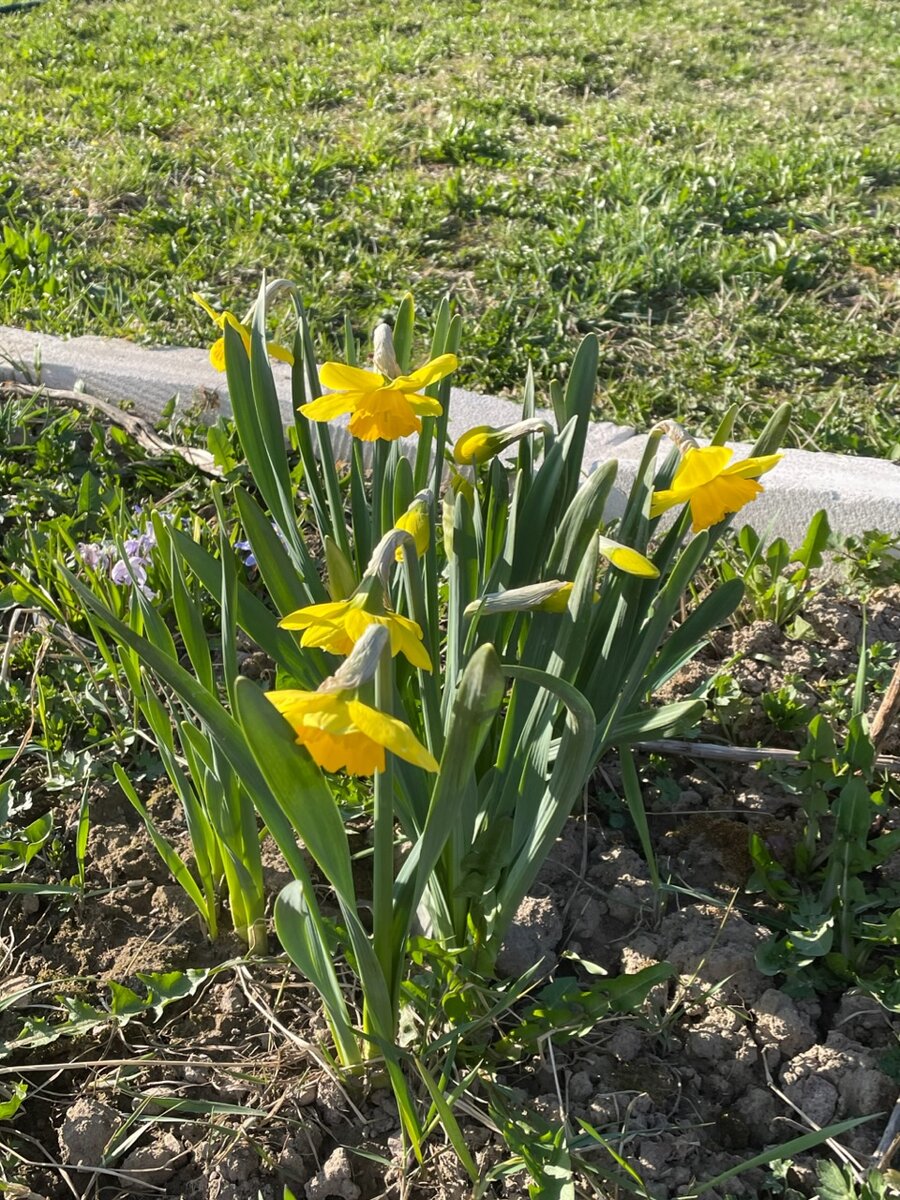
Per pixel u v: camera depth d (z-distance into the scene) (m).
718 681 1.00
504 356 1.63
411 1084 0.73
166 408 1.39
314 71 2.98
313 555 1.16
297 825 0.58
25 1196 0.69
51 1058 0.77
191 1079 0.75
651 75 3.21
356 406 0.68
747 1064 0.76
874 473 1.29
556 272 1.89
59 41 3.21
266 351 0.78
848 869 0.81
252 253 1.89
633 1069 0.75
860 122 2.80
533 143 2.55
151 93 2.79
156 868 0.88
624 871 0.87
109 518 1.16
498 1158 0.70
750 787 0.95
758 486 0.66
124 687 1.00
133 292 1.73
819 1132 0.67
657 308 1.83
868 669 1.04
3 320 1.65
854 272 1.96
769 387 1.60
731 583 0.79
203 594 1.09
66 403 1.43
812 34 3.74
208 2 3.81
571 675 0.69
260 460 0.79
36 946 0.84
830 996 0.80
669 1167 0.71
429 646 0.73
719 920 0.83
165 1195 0.71
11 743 0.98
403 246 1.98
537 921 0.82
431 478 0.91
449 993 0.72
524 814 0.73
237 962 0.79
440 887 0.74
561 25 3.64
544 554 0.78
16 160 2.29
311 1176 0.71
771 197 2.27
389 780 0.61
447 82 3.01
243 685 0.53
